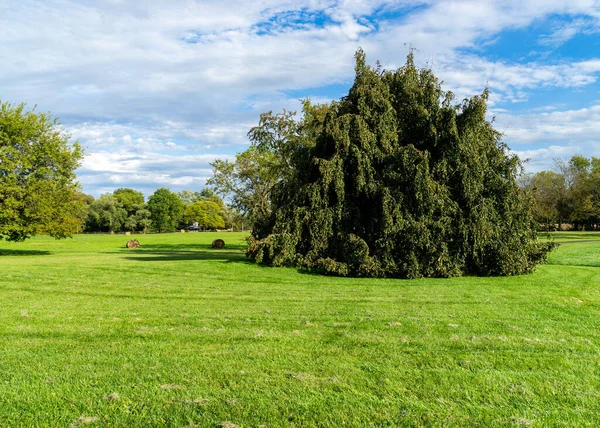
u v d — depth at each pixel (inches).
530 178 2588.6
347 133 709.9
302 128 1066.1
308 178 791.7
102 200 3954.2
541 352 233.3
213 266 706.8
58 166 1208.2
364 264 647.8
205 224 4658.0
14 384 181.6
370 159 708.0
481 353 230.5
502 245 660.7
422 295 461.4
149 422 151.2
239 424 150.7
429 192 651.5
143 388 178.5
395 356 223.5
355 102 768.9
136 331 272.8
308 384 184.1
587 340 259.6
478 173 677.3
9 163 1116.5
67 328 279.1
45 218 1171.9
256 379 189.2
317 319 318.7
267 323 301.7
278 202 848.3
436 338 261.3
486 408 163.3
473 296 453.7
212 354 224.5
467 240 657.6
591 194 2333.9
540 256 717.3
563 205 2497.5
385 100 738.8
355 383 185.9
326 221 698.8
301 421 153.0
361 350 234.4
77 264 722.8
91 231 4072.3
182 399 168.4
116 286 488.4
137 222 4072.3
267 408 161.9
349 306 381.7
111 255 1093.8
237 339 255.9
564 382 189.3
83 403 164.4
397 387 182.1
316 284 566.6
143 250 1487.5
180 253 1209.4
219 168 1246.9
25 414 155.6
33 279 525.0
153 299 411.5
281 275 647.1
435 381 189.2
